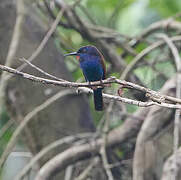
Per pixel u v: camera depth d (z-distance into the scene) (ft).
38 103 38.19
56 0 43.21
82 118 39.32
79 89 23.39
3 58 38.60
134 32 50.01
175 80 35.58
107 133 37.58
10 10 38.93
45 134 38.63
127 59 51.06
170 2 49.65
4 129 40.78
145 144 34.63
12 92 38.37
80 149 36.45
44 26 39.81
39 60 38.27
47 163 36.01
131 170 39.63
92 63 29.78
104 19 51.39
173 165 29.09
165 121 34.88
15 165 49.26
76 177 38.42
